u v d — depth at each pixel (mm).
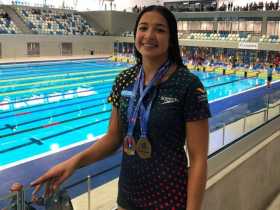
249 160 2875
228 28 17359
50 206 1240
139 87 1205
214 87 10055
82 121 6391
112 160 2217
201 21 18297
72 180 1853
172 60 1194
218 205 2502
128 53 17188
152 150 1160
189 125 1127
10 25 16156
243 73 12414
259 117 3516
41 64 13945
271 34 15781
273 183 3605
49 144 5215
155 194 1217
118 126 1326
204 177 1141
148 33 1136
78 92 8875
